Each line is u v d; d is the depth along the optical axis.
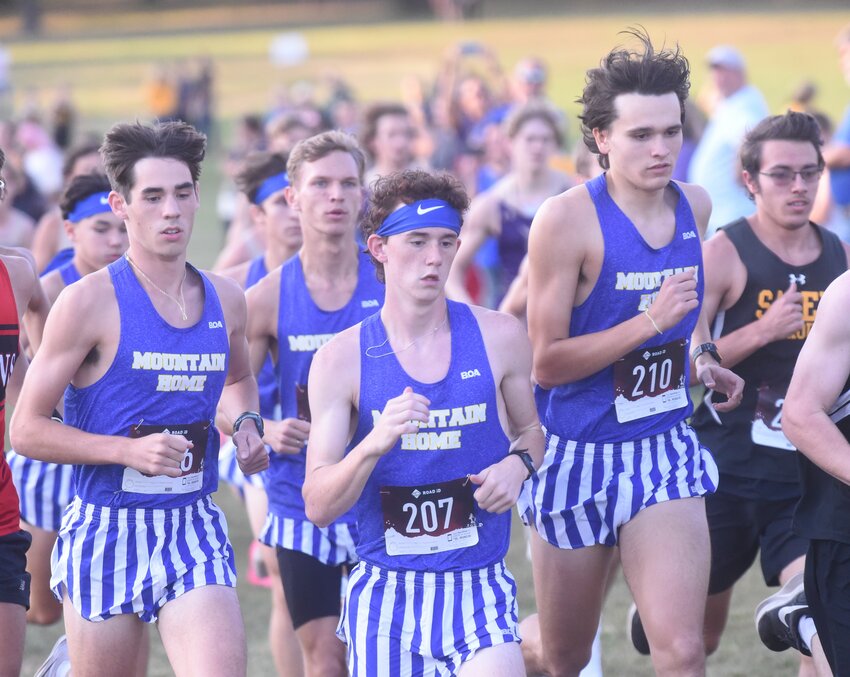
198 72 107.44
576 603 14.06
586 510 13.64
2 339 12.71
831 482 12.07
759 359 14.88
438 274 11.57
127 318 12.45
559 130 23.95
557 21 169.12
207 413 12.85
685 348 13.64
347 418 11.95
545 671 14.78
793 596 13.63
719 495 15.28
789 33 139.12
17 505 12.96
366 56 139.38
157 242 12.34
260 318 15.72
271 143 27.25
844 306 11.46
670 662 12.63
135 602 12.56
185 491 12.72
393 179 11.66
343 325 15.60
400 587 11.90
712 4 180.38
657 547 13.09
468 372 11.86
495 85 68.00
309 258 15.66
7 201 27.86
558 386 13.78
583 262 13.27
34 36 175.12
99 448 12.16
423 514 11.86
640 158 12.71
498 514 12.12
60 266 18.25
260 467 13.60
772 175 14.69
